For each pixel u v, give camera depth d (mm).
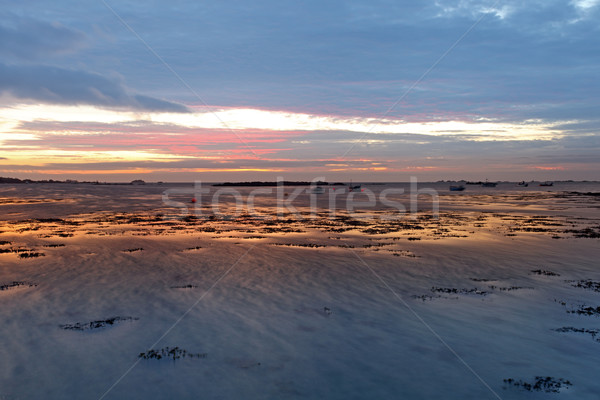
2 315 10750
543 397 6973
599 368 8031
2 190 121500
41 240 24156
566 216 43625
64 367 7969
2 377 7566
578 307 11820
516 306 11891
